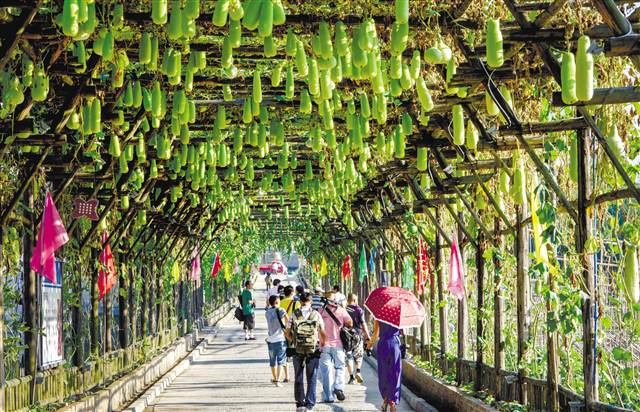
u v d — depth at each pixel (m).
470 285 14.54
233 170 14.62
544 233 8.20
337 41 6.66
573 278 8.05
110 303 15.29
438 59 6.95
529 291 10.30
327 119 8.49
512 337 12.12
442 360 14.66
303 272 81.38
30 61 7.75
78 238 13.48
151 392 15.02
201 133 13.57
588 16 6.56
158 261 23.02
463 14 7.19
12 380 9.19
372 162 14.41
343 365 14.70
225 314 48.78
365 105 8.33
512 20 7.50
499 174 10.37
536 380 9.35
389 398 12.08
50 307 11.15
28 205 10.45
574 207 8.62
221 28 7.31
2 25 6.96
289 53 6.64
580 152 7.75
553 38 6.47
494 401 10.78
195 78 9.65
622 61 7.90
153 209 18.11
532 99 8.77
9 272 10.36
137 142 11.68
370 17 6.69
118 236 15.94
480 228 11.67
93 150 10.86
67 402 11.05
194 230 26.94
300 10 6.91
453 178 11.73
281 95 10.21
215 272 37.69
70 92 8.56
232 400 14.77
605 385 8.85
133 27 7.50
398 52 6.23
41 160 9.36
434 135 11.36
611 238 8.41
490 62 6.35
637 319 7.96
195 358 23.88
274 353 16.80
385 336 12.20
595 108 7.35
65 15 5.51
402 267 20.19
